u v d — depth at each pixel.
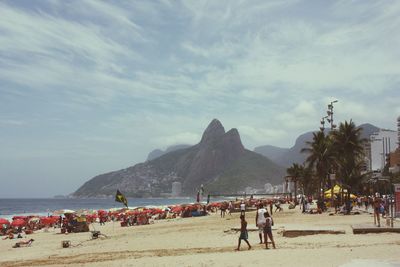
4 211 175.62
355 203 72.81
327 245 21.75
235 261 17.62
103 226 65.12
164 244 28.80
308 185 110.75
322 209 63.06
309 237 25.58
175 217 82.88
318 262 15.95
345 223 36.53
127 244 31.00
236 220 54.78
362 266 14.44
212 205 105.62
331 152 68.12
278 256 18.16
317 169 70.75
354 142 66.00
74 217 55.09
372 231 26.59
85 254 26.30
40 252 30.84
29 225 64.38
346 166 59.84
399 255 17.19
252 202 117.31
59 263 21.97
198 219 67.31
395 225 29.58
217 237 30.73
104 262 20.52
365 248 19.58
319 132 70.94
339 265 14.95
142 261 19.66
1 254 31.25
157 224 60.50
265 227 21.66
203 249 24.09
